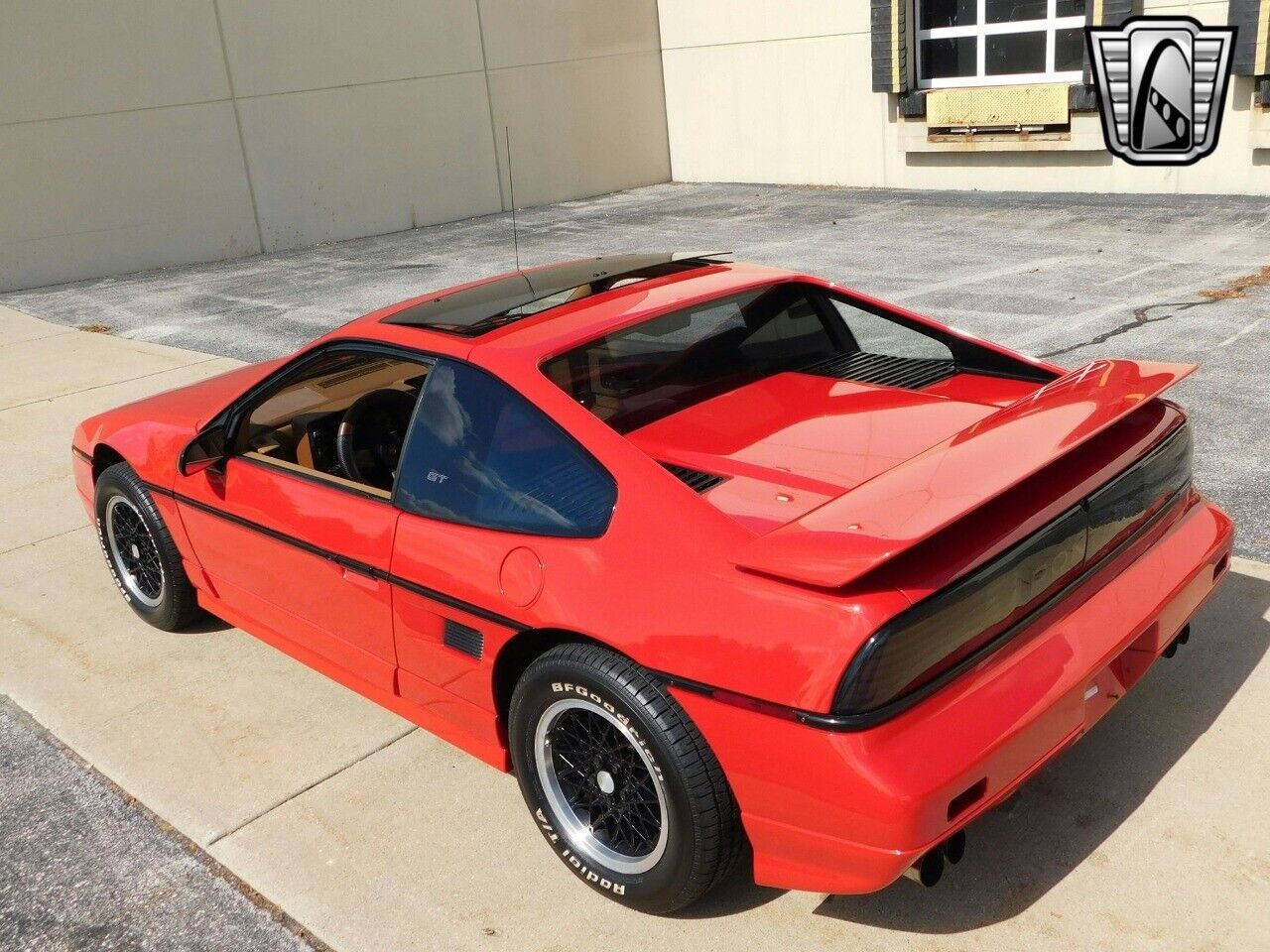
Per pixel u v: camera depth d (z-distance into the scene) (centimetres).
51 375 918
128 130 1383
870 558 218
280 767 357
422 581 306
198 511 400
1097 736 329
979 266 1030
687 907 281
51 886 309
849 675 226
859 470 280
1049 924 262
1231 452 531
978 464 250
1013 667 248
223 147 1460
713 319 337
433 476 311
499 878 299
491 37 1680
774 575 238
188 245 1455
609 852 282
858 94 1614
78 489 484
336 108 1550
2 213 1313
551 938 276
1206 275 912
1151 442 294
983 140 1464
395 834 320
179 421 422
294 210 1536
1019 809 301
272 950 279
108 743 378
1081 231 1156
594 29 1789
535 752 288
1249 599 394
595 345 312
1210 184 1289
